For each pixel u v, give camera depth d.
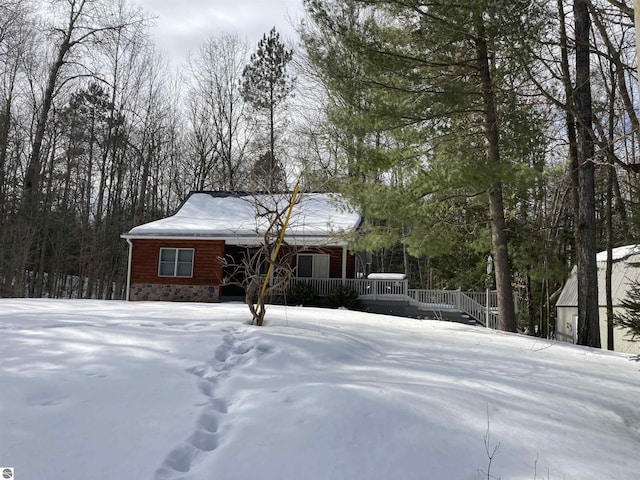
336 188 12.66
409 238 12.91
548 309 21.53
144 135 33.94
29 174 21.89
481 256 22.00
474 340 9.27
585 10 12.34
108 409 3.97
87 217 31.17
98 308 10.20
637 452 4.02
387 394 4.62
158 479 2.97
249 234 18.39
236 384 4.87
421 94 11.70
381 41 11.71
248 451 3.40
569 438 4.12
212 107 34.69
